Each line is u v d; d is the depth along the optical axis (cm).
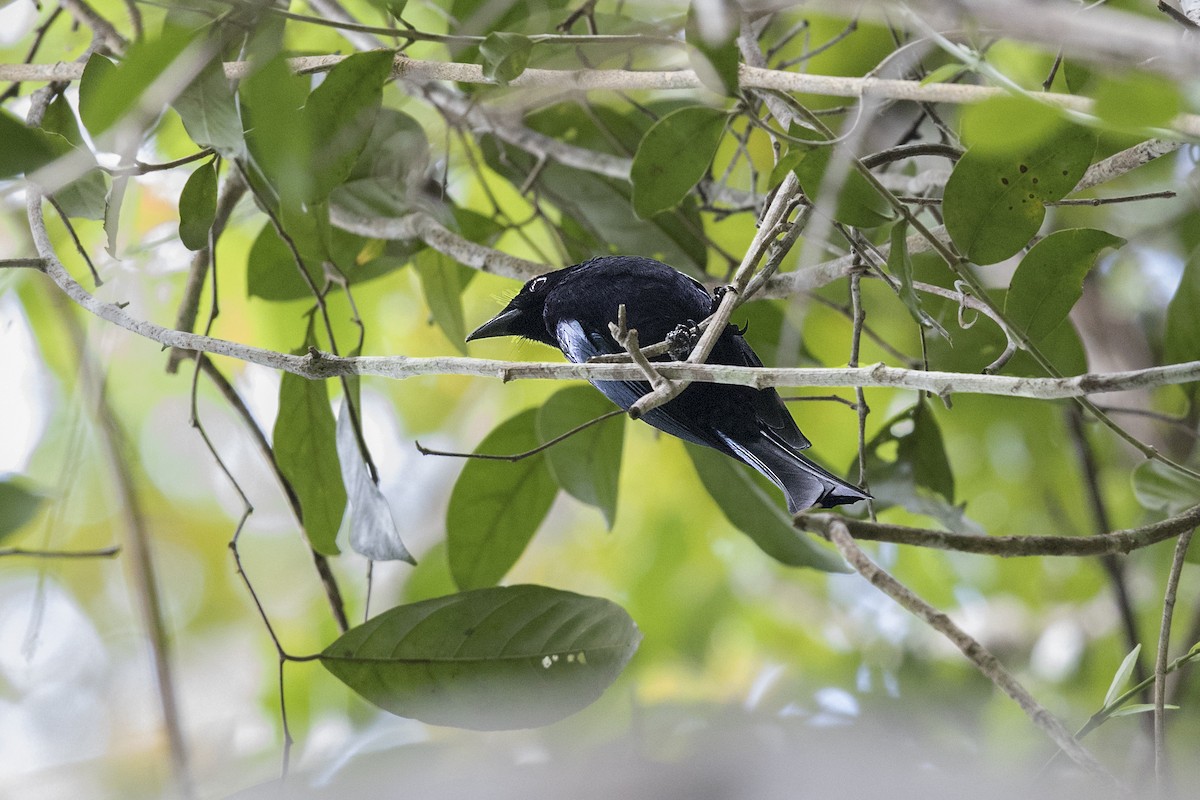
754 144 1139
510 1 821
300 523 859
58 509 959
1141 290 1212
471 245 918
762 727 860
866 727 920
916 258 878
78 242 726
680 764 634
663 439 1396
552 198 1001
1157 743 597
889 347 896
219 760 1211
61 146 669
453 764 668
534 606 713
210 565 1538
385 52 668
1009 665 1311
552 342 897
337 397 1167
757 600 1437
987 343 866
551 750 782
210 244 750
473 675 703
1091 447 1216
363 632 704
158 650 1032
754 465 725
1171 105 432
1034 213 622
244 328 1274
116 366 1368
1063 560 1347
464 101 962
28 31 1053
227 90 657
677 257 986
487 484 919
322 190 680
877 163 693
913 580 1362
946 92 629
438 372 624
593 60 886
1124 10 589
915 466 881
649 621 1437
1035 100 472
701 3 602
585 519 1478
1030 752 1152
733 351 764
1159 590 1239
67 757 1454
